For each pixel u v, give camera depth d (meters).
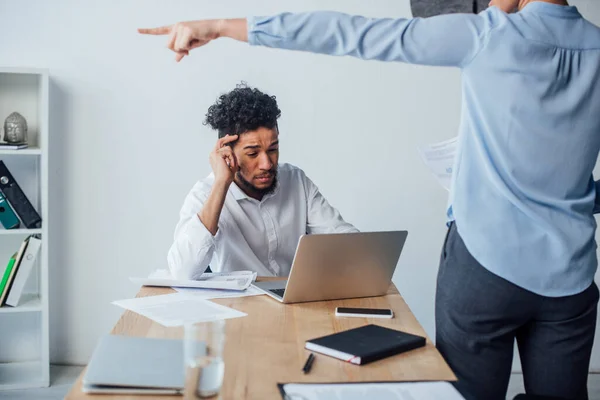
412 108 3.57
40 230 3.30
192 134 3.54
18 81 3.48
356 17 1.53
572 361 1.58
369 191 3.61
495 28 1.50
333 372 1.33
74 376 3.49
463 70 1.57
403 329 1.64
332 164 3.58
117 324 1.58
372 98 3.56
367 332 1.54
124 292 3.61
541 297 1.53
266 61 3.52
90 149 3.53
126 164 3.54
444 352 1.63
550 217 1.53
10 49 3.45
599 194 1.69
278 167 2.59
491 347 1.59
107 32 3.47
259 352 1.44
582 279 1.54
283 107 3.54
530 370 1.63
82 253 3.57
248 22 1.53
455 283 1.58
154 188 3.56
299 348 1.48
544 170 1.52
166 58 3.50
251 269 2.43
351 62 3.54
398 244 1.92
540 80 1.50
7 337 3.61
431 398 1.22
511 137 1.51
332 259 1.83
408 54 1.52
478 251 1.54
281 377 1.30
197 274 2.07
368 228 3.63
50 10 3.45
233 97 2.32
